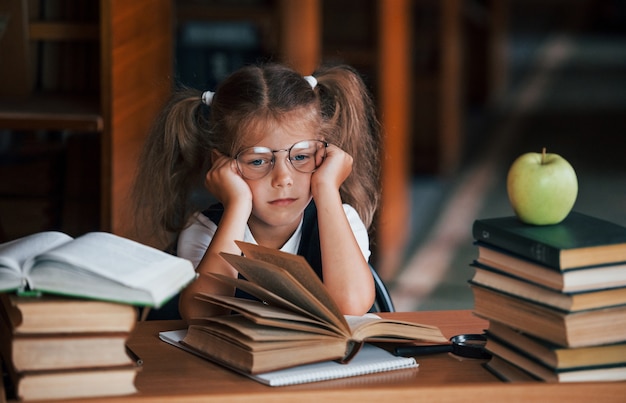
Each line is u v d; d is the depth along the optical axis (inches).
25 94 124.6
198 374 61.5
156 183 86.4
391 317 76.3
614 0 817.5
